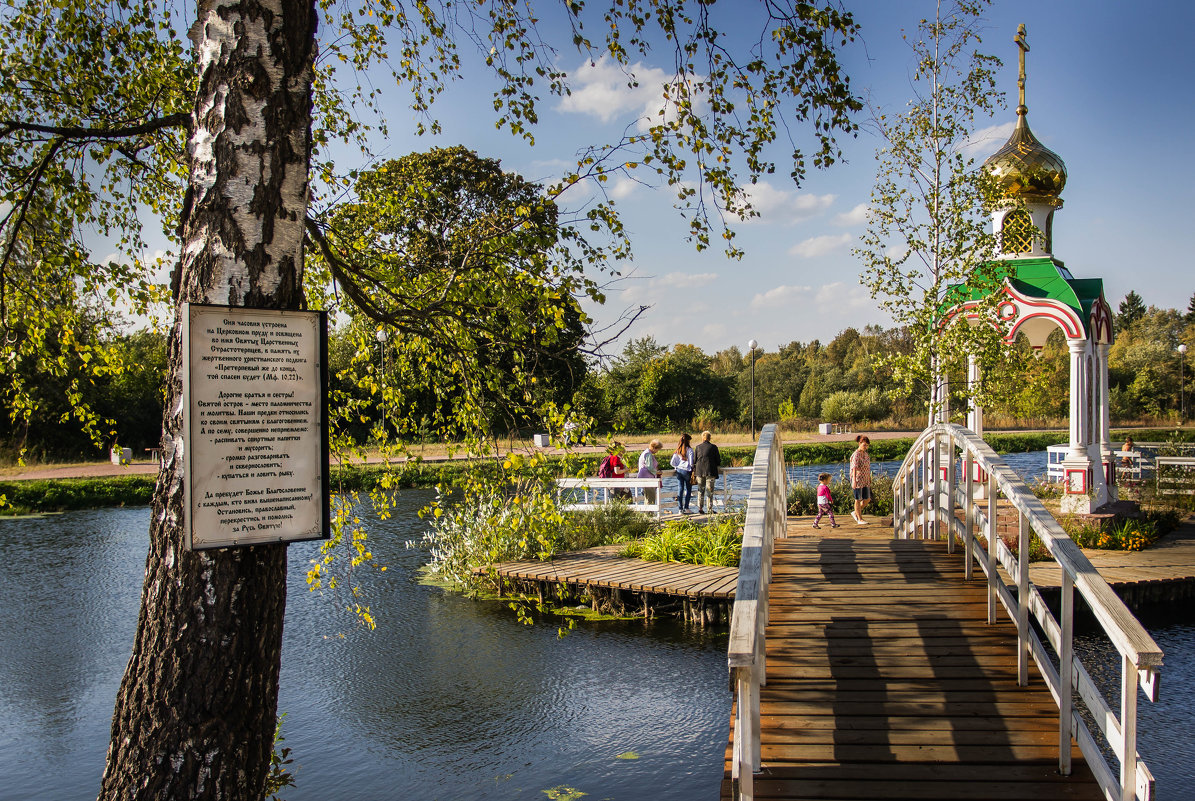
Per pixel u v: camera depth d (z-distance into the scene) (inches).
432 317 192.7
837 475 1181.1
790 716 201.5
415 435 229.0
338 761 311.7
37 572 664.4
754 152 219.8
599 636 457.4
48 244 201.0
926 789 169.5
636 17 219.5
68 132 167.8
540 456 197.5
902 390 649.0
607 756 309.4
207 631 123.7
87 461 1374.3
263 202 129.5
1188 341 2942.9
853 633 248.5
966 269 605.6
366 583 593.9
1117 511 656.4
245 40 128.3
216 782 123.0
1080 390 652.7
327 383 133.0
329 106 228.7
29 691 402.0
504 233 185.2
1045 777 173.3
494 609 516.7
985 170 613.6
